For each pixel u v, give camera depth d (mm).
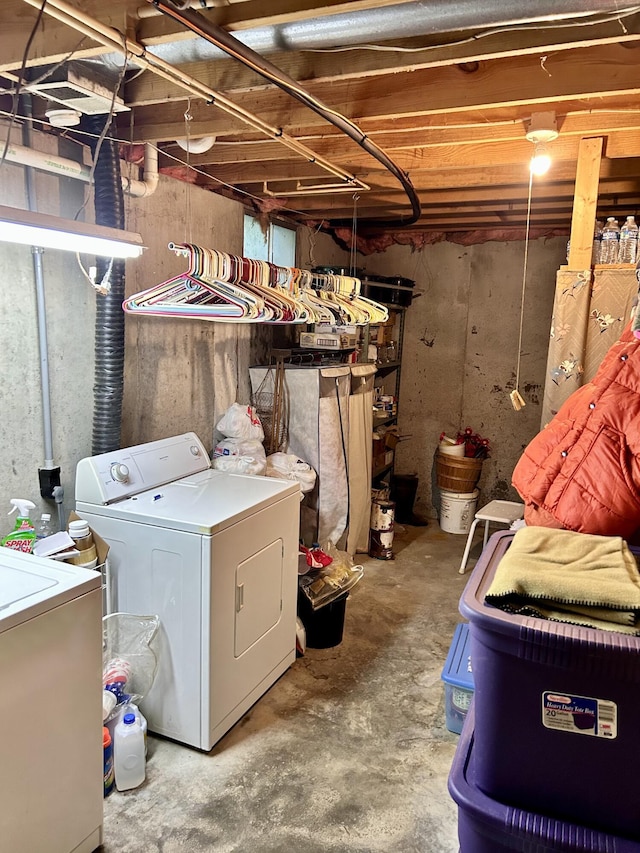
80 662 1642
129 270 2713
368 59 1750
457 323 4988
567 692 1062
